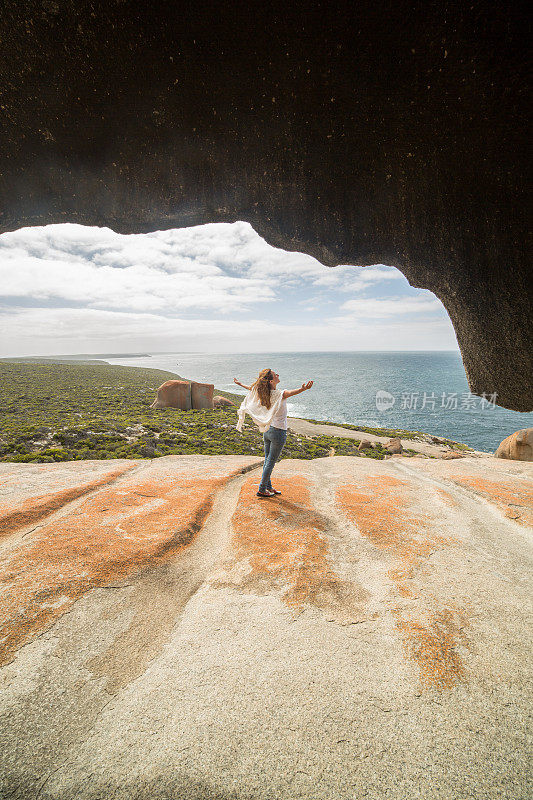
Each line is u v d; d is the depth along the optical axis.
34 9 2.35
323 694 1.89
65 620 2.43
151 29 2.47
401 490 5.24
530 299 3.40
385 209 3.63
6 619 2.40
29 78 2.68
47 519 4.02
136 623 2.46
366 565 3.17
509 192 3.12
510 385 3.95
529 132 2.78
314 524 3.94
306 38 2.53
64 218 3.76
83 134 3.07
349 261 4.20
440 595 2.77
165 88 2.82
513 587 2.95
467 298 3.76
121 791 1.49
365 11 2.37
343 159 3.34
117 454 18.67
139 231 4.11
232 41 2.55
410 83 2.74
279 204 3.77
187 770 1.54
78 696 1.91
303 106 2.97
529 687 1.97
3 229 3.70
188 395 37.75
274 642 2.27
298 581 2.86
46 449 19.08
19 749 1.66
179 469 6.20
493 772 1.54
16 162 3.19
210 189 3.62
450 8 2.32
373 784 1.49
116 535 3.56
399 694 1.90
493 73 2.57
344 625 2.41
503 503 4.73
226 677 2.01
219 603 2.64
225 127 3.13
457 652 2.20
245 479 5.77
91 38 2.50
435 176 3.29
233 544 3.47
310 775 1.52
